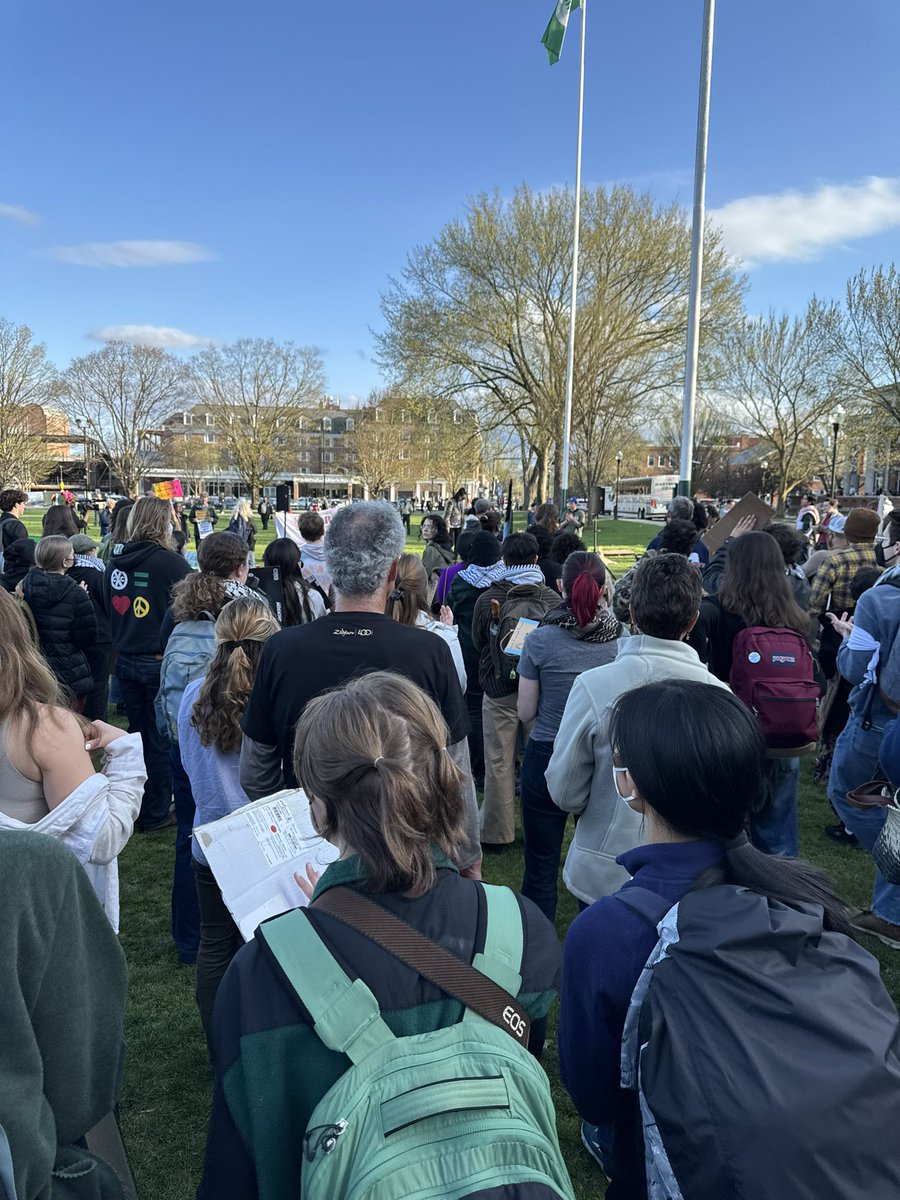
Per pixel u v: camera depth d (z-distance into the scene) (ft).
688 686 4.49
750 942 3.62
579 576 10.09
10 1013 3.43
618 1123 4.38
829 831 15.33
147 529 14.64
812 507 44.62
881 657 10.92
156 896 12.91
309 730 4.00
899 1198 3.14
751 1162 3.12
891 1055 3.38
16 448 141.49
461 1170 2.96
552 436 102.06
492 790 14.84
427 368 99.40
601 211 92.48
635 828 7.59
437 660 7.18
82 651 16.17
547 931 3.97
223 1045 3.38
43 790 5.88
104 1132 5.96
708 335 93.86
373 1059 3.21
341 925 3.52
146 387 191.72
